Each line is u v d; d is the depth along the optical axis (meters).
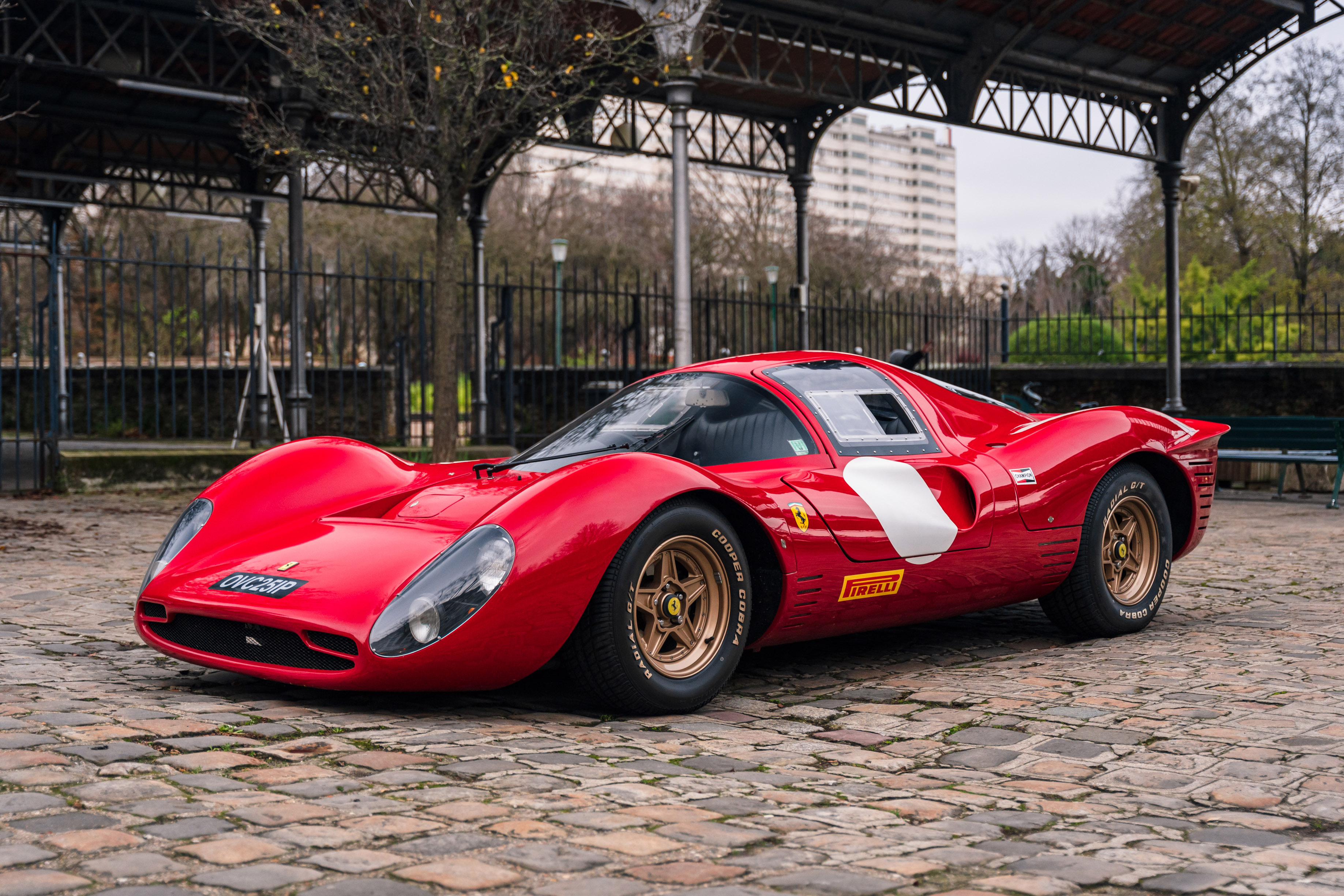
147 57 11.59
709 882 1.86
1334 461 10.47
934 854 2.04
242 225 31.36
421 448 11.47
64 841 1.99
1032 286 42.50
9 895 1.74
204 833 2.04
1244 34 16.08
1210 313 24.80
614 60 11.10
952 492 3.94
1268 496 11.55
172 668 3.71
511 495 3.26
